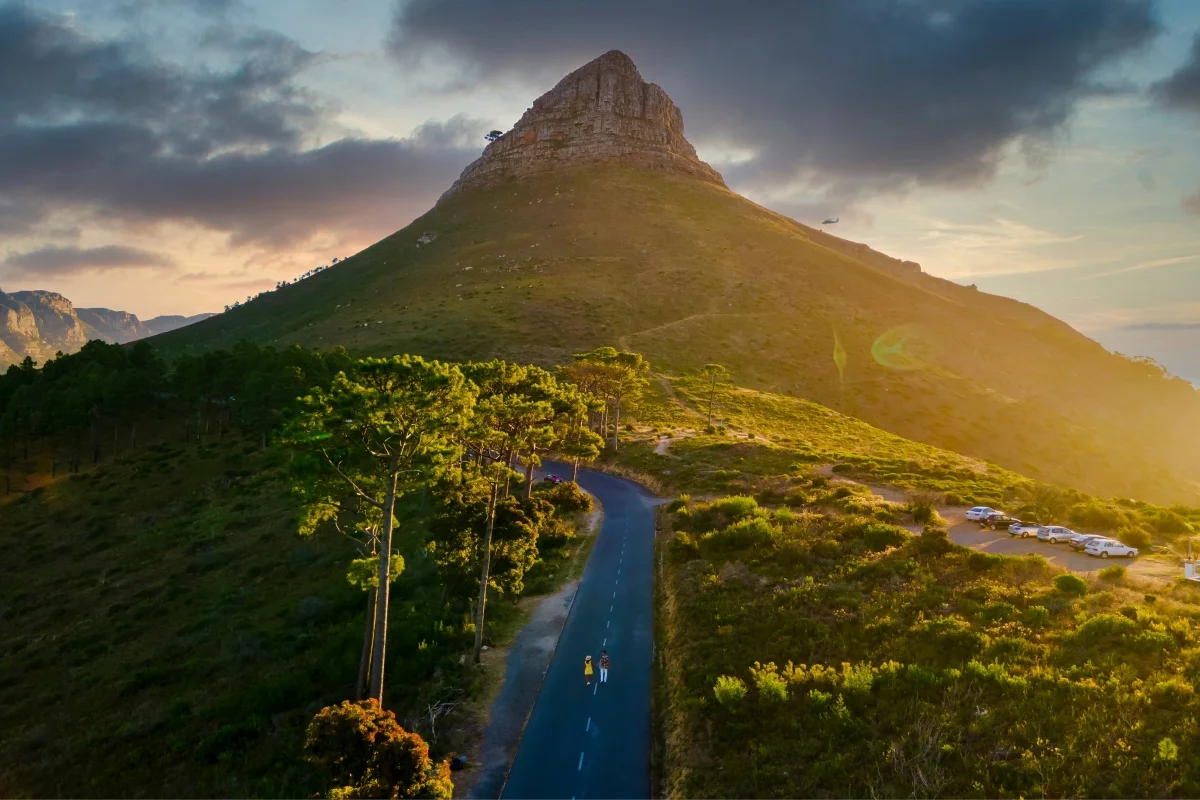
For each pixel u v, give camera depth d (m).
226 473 77.19
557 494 57.94
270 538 60.25
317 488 30.88
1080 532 49.53
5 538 66.50
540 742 26.41
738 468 70.88
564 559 47.00
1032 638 27.89
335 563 53.25
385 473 30.52
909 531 46.31
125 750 32.66
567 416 58.62
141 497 73.56
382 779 22.06
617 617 37.75
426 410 29.38
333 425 29.25
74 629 49.28
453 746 26.58
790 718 23.69
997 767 19.78
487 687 30.77
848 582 35.91
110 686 39.94
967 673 25.17
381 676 29.00
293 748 29.39
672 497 65.94
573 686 30.58
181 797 27.81
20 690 41.75
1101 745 20.11
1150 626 27.44
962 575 36.19
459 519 38.94
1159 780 18.33
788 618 31.66
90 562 60.78
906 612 31.48
